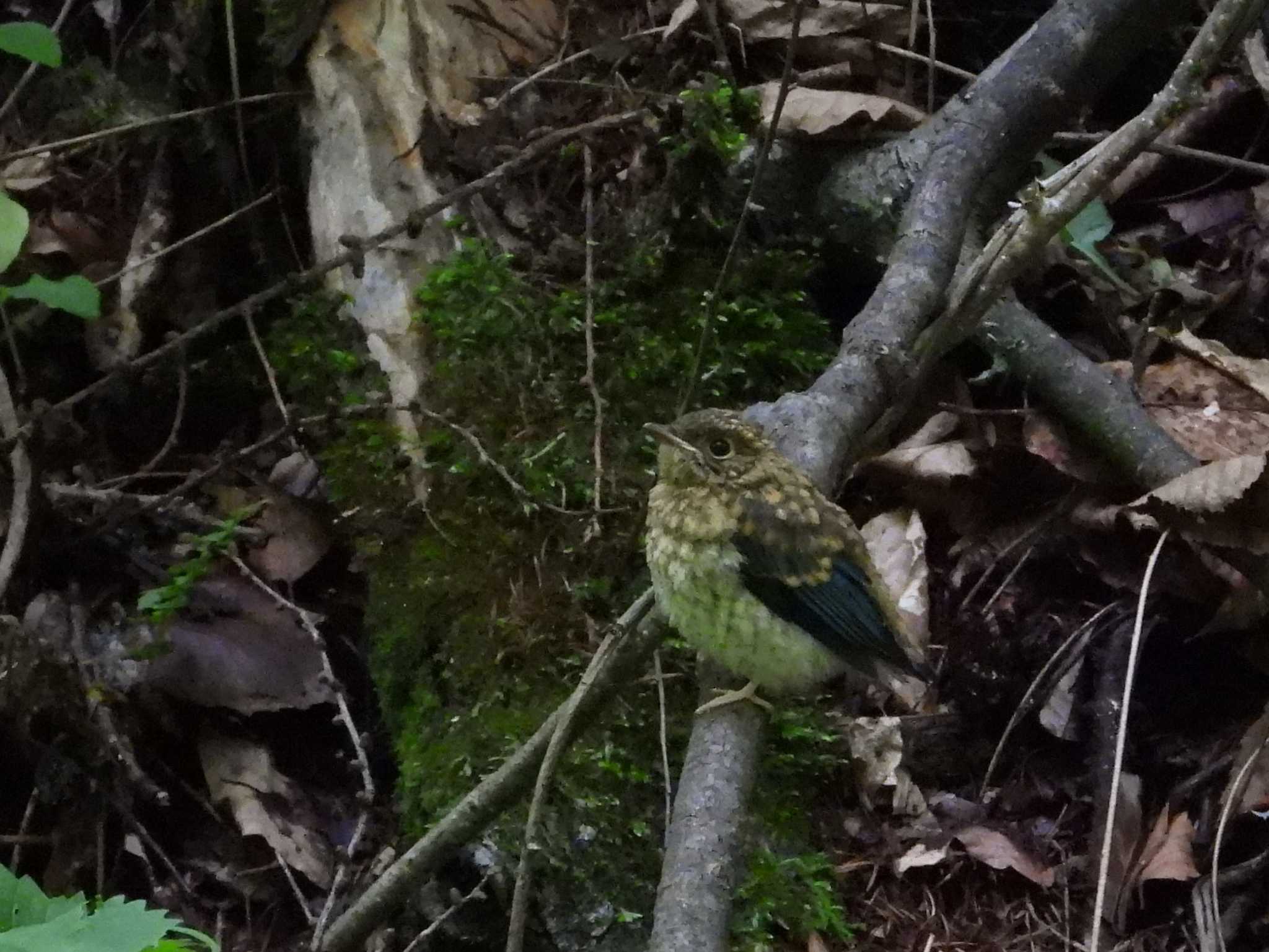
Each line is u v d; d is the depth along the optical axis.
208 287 0.76
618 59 0.76
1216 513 0.58
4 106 0.75
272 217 0.77
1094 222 0.72
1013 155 0.71
